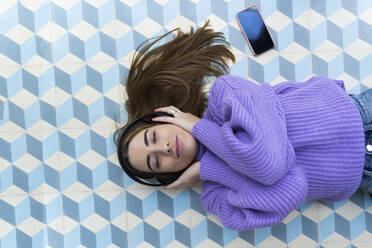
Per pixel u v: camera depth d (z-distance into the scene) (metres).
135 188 1.47
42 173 1.46
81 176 1.46
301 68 1.48
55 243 1.46
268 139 1.04
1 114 1.44
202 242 1.47
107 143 1.47
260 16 1.48
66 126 1.46
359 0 1.47
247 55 1.48
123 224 1.47
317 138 1.09
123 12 1.48
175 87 1.44
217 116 1.24
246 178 1.16
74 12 1.47
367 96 1.20
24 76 1.45
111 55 1.47
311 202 1.47
